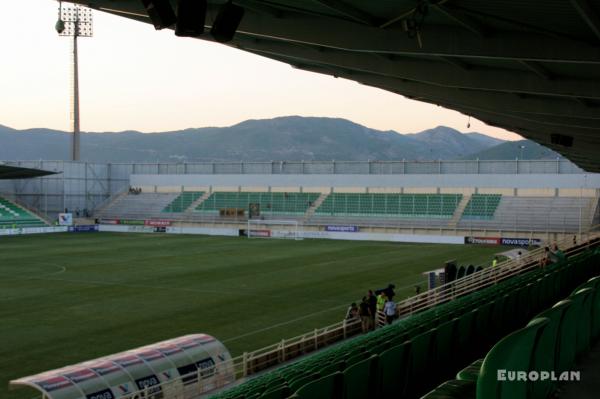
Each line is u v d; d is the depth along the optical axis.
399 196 75.81
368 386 7.12
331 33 13.75
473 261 46.44
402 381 7.80
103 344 22.03
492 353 4.23
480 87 16.67
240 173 87.31
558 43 12.49
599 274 19.19
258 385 10.01
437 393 5.25
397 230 68.44
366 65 16.95
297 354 19.05
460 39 13.12
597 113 19.06
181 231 75.44
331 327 23.16
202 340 16.33
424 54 13.37
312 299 30.80
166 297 31.19
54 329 24.20
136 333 23.66
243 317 26.59
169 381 14.24
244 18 14.02
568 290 15.70
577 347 7.05
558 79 16.05
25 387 17.14
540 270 18.34
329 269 41.84
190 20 9.72
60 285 34.75
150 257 48.53
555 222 65.69
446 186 74.75
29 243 59.78
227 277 38.03
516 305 11.74
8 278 37.25
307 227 71.75
